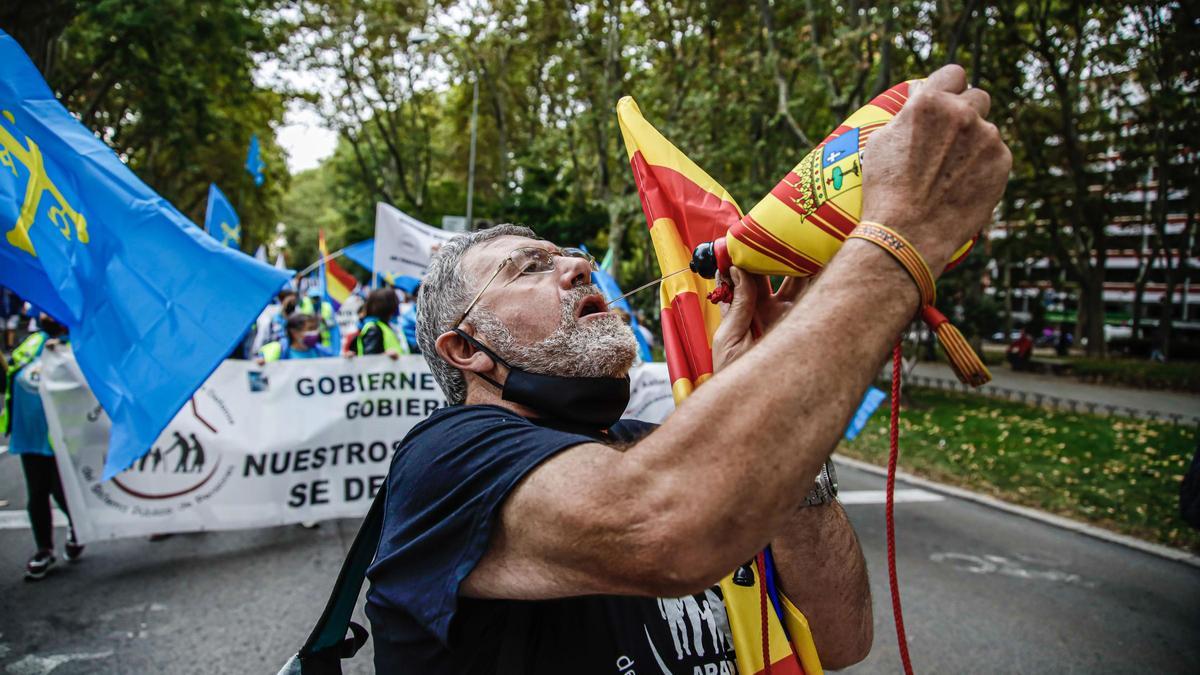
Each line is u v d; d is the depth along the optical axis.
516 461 0.90
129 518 4.87
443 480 0.97
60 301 3.13
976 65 12.41
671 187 1.46
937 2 12.34
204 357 3.07
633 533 0.76
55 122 3.13
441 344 1.24
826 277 0.81
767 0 12.15
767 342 0.79
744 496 0.73
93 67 15.89
